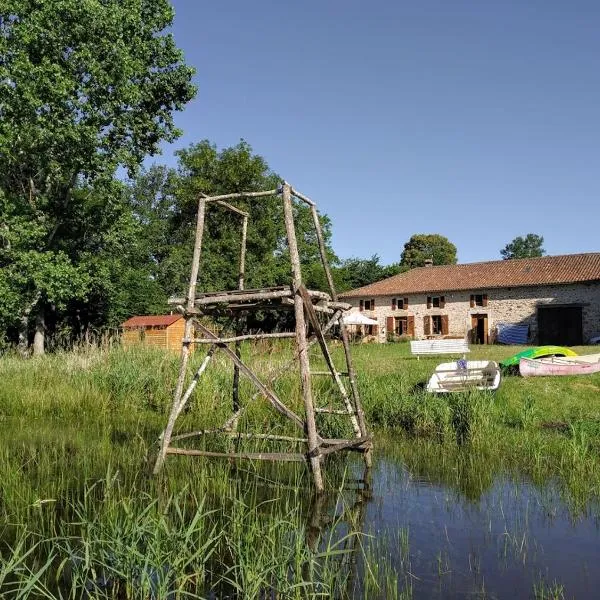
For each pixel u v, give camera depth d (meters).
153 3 27.36
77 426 11.02
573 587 4.57
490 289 37.75
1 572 4.11
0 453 8.03
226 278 37.00
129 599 4.25
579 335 34.59
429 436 10.54
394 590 4.48
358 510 6.52
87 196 29.75
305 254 43.19
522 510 6.48
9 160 24.06
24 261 22.77
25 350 21.77
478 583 4.66
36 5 23.41
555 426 10.70
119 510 5.81
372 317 43.47
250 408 11.33
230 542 5.00
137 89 25.16
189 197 41.91
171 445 9.34
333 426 9.91
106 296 30.78
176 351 17.08
